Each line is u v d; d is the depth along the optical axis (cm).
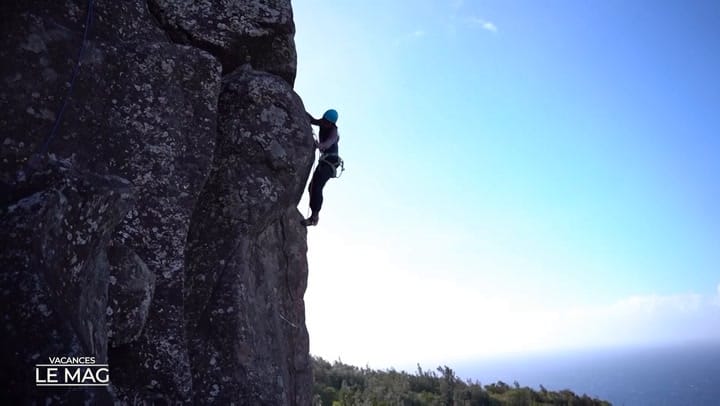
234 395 664
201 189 700
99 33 635
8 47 525
